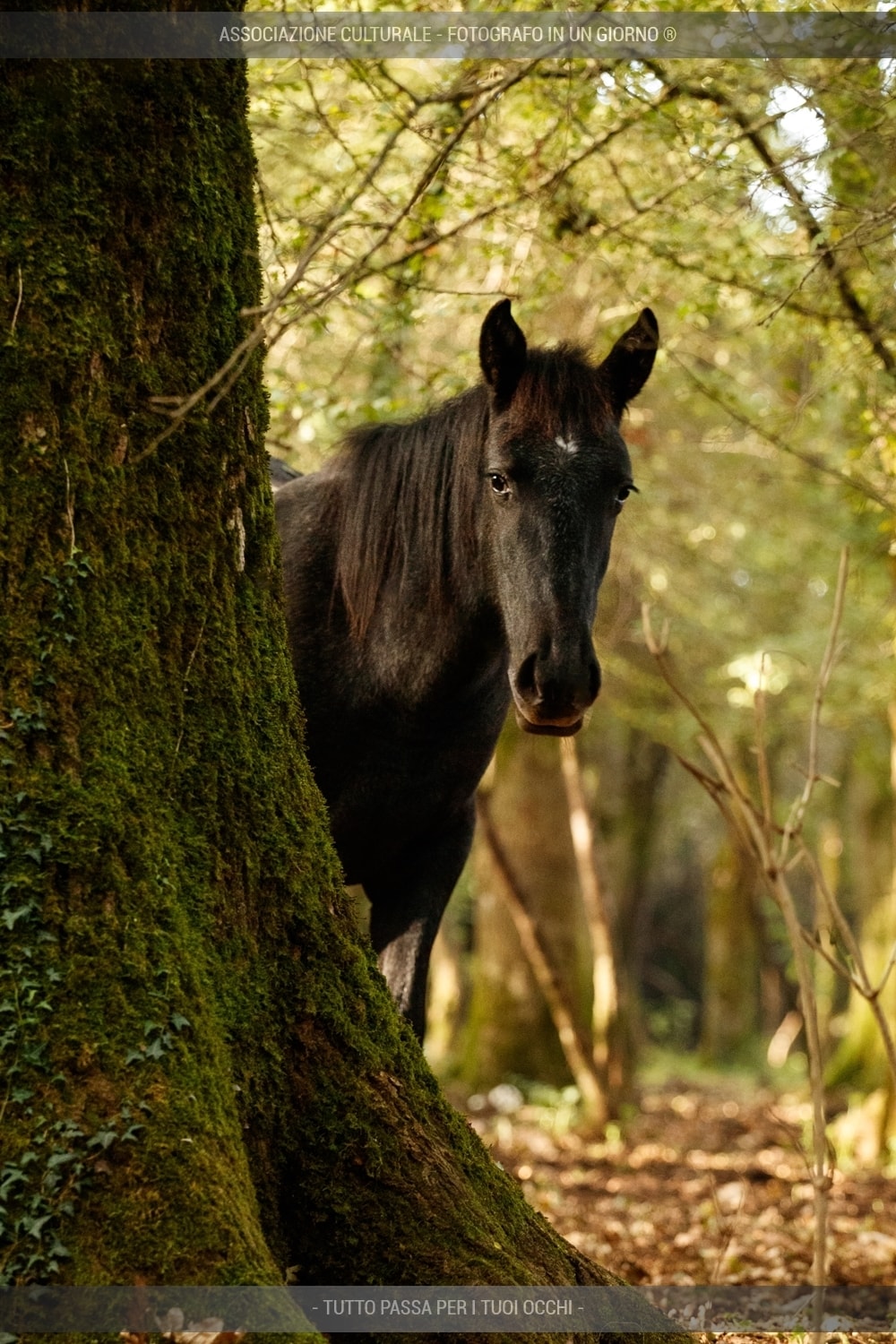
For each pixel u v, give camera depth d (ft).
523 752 58.95
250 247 14.40
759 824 13.75
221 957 12.65
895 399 27.25
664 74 23.65
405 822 19.58
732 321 37.19
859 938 73.97
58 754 11.87
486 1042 59.31
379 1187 12.69
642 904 91.66
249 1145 12.35
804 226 24.82
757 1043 108.47
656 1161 43.21
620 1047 52.90
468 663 18.40
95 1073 11.23
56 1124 11.02
